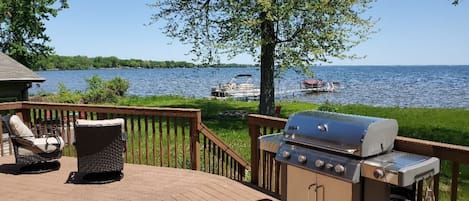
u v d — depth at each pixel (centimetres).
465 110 1602
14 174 471
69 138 573
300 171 276
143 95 2831
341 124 247
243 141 996
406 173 214
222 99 2316
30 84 1137
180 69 9681
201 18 1355
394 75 6316
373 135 235
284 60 1245
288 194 288
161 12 1427
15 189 412
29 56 2075
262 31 1221
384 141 246
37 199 380
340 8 1202
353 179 234
